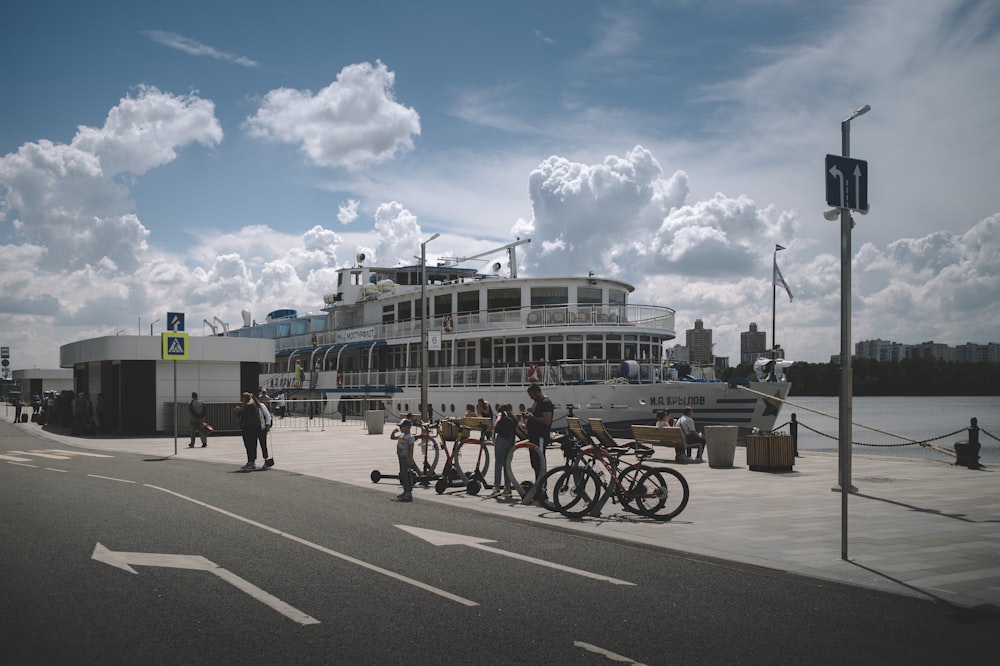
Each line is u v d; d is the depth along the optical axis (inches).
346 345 1905.8
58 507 483.8
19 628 238.4
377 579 305.3
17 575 305.4
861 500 524.1
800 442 2027.6
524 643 230.7
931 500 523.8
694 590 293.1
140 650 219.9
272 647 223.9
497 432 538.6
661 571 323.9
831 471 717.3
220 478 663.8
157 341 1254.9
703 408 1114.1
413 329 1664.6
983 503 510.0
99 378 1465.3
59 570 314.0
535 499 505.0
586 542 385.4
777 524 431.8
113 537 384.5
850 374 560.4
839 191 411.2
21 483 613.6
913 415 3828.7
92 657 213.6
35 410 1892.2
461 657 218.1
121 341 1234.6
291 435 1299.2
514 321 1406.3
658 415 879.7
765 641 234.5
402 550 361.1
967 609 269.4
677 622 252.7
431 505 512.7
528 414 539.8
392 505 510.0
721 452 746.2
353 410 1818.4
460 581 304.0
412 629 242.5
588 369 1243.2
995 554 352.8
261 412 747.4
